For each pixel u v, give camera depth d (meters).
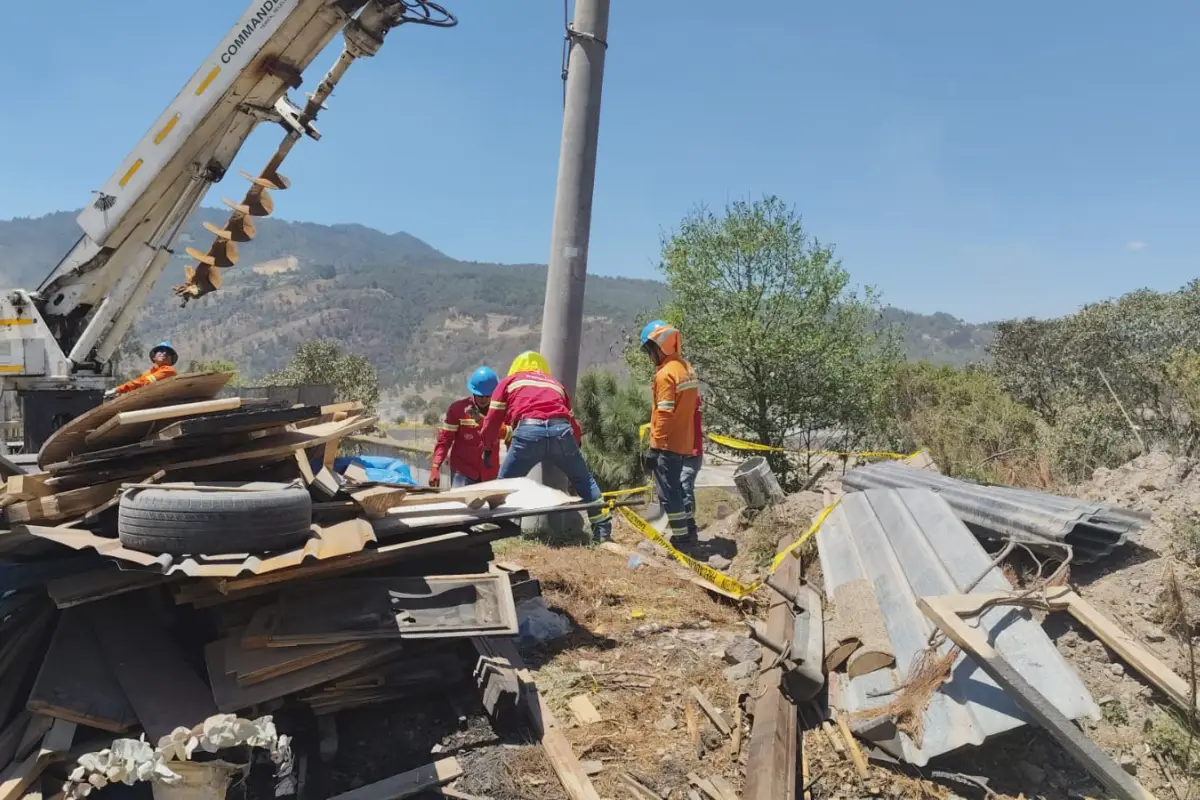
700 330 11.20
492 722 3.81
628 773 3.49
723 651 4.62
